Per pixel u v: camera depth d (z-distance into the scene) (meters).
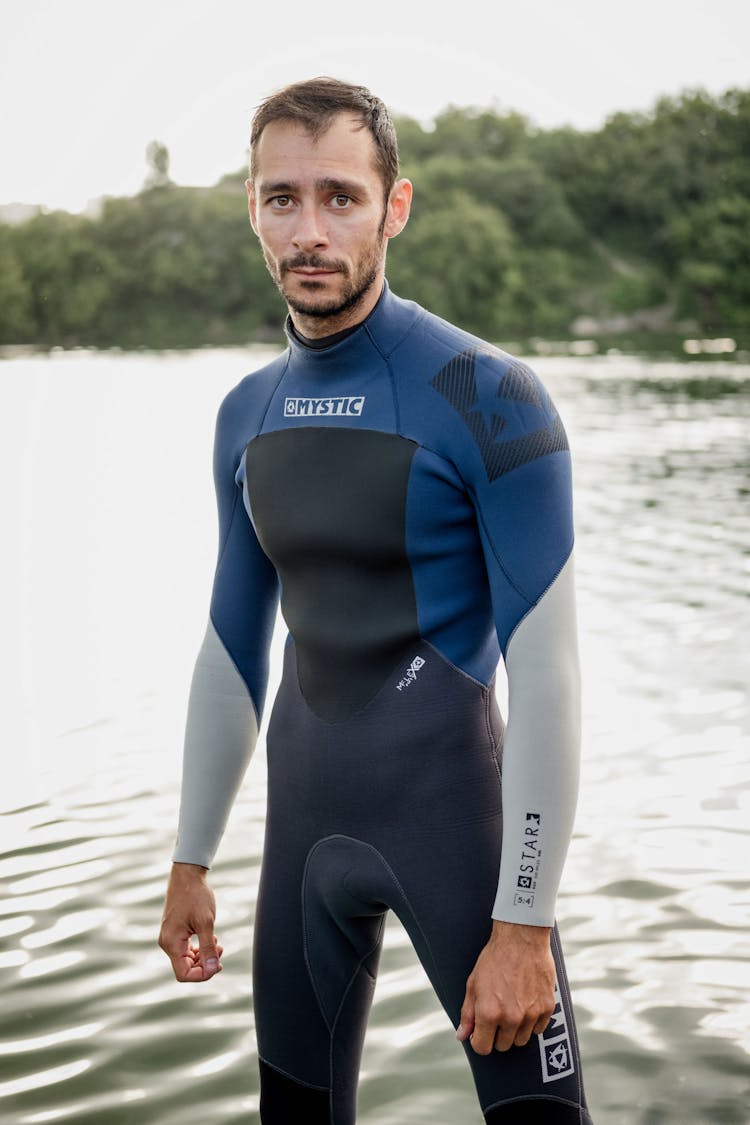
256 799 4.27
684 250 83.62
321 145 1.73
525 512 1.71
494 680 1.87
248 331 77.69
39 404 27.41
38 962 3.12
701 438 18.86
